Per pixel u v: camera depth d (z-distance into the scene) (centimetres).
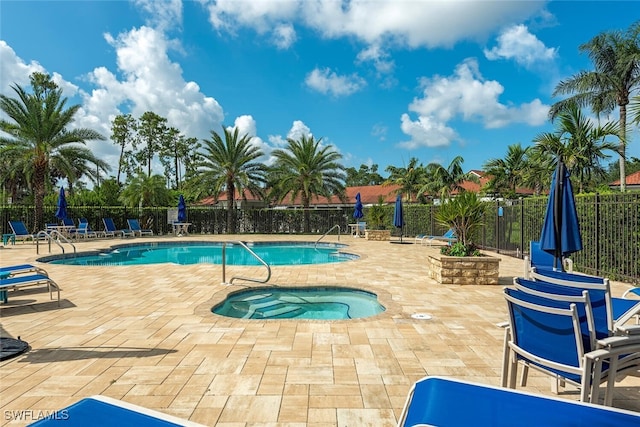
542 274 377
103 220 2275
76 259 1448
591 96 2016
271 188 2820
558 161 499
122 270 1005
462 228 884
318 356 410
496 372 370
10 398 315
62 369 374
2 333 486
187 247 1920
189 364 388
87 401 189
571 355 259
